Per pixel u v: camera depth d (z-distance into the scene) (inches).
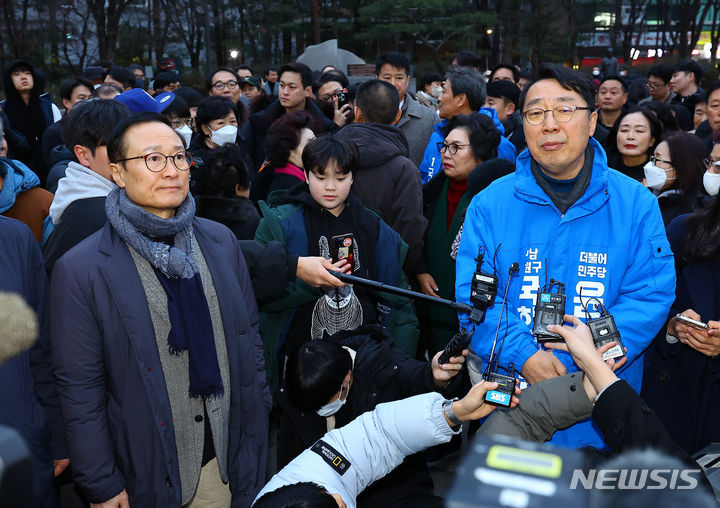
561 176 77.0
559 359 76.4
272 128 139.1
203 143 189.8
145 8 1434.5
